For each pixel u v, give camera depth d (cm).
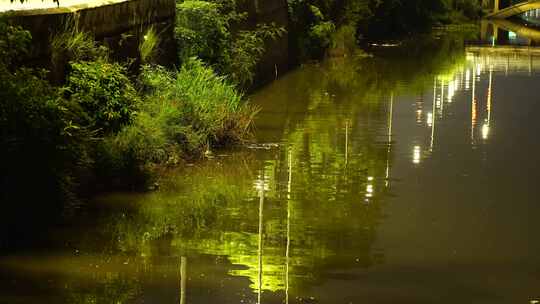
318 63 3784
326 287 1138
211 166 1766
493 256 1277
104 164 1530
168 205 1484
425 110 2556
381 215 1476
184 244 1294
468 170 1814
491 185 1697
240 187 1623
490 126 2309
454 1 6925
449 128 2273
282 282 1150
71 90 1523
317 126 2258
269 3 3166
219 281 1147
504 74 3553
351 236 1357
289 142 2041
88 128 1532
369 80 3262
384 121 2355
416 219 1458
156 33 2048
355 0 4412
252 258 1243
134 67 1886
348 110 2531
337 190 1631
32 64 1467
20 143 1269
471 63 4022
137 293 1095
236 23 2691
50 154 1314
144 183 1592
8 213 1254
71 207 1395
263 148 1961
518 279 1186
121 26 1825
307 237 1346
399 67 3762
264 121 2302
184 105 1873
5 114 1262
